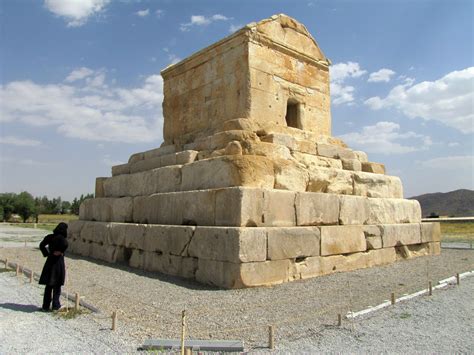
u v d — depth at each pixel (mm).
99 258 12695
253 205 8305
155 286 8148
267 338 5113
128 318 6004
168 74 14031
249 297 7078
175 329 5449
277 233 8422
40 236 25859
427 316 6141
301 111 12500
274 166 9438
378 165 13203
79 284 8547
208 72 12422
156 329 5461
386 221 11906
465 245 17953
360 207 10992
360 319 5945
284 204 8914
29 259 12680
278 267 8352
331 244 9719
